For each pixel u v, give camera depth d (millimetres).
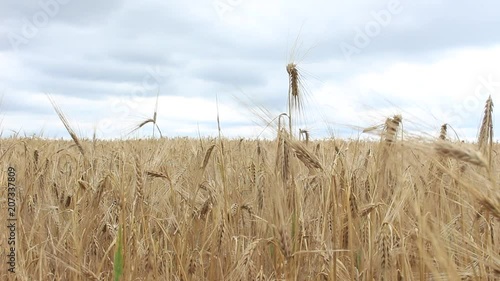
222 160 1405
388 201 1298
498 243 1169
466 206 1182
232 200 1518
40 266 1363
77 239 1402
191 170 1681
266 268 1416
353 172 1329
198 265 1430
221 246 1439
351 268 1206
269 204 1280
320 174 1338
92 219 1488
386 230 1176
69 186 1693
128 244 1362
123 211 1324
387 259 1159
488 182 964
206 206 1493
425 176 1240
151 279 1392
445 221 1233
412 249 1204
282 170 1236
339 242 1263
